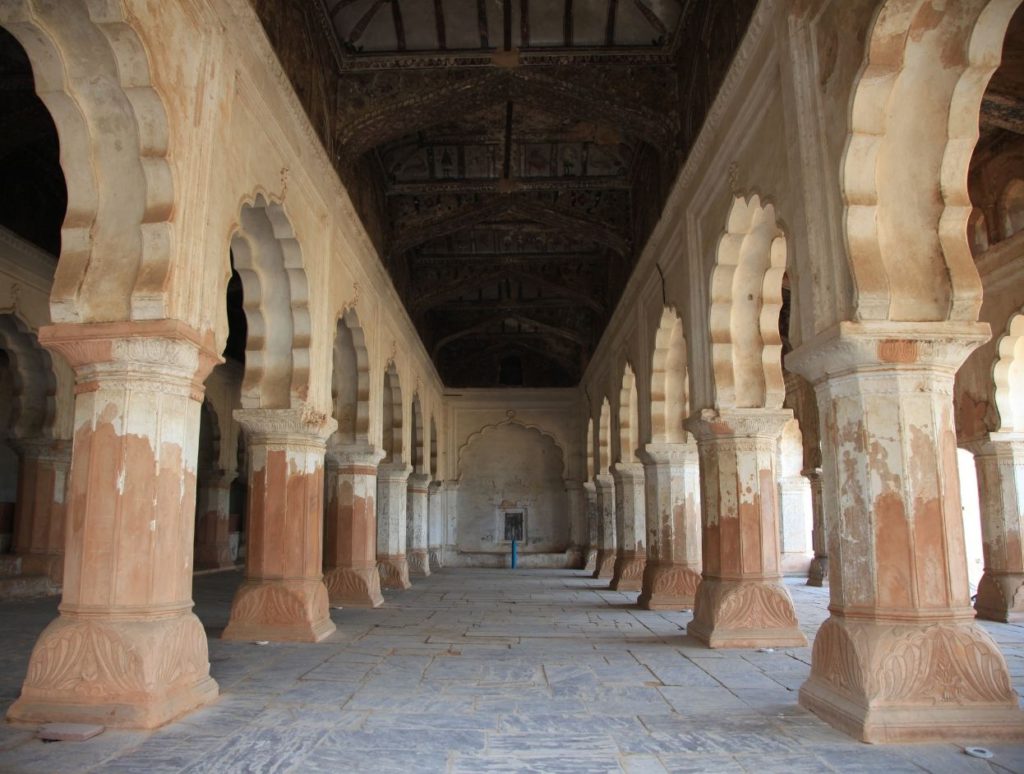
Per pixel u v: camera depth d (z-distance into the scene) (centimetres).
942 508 361
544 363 1811
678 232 751
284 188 573
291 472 629
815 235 413
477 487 1789
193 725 354
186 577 397
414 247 1280
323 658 529
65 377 923
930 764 299
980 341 369
